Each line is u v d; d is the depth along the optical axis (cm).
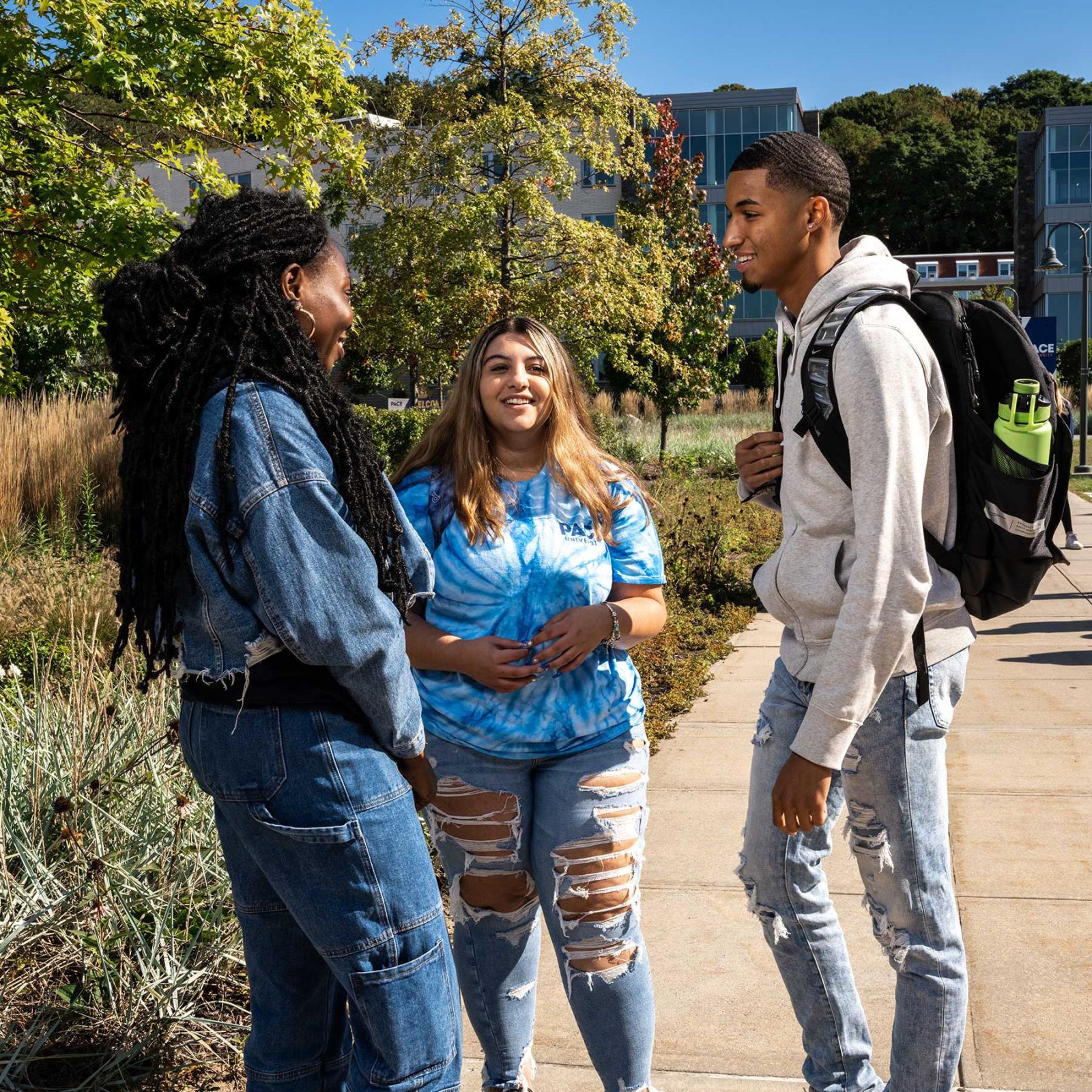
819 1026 222
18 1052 246
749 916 346
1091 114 5441
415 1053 175
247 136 980
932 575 201
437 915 178
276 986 192
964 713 572
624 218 1722
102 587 693
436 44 1570
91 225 873
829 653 190
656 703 588
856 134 8912
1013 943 320
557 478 244
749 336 5116
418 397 2378
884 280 200
